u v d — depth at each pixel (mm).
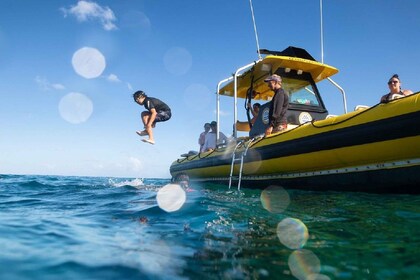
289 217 3152
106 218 3379
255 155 6285
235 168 6973
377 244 2135
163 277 1662
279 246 2184
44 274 1680
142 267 1806
